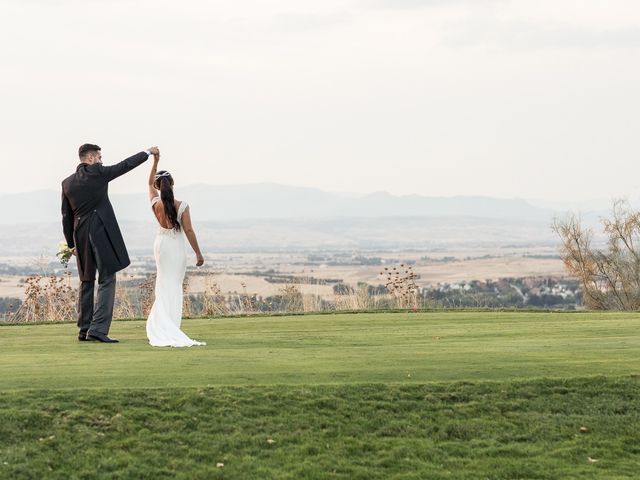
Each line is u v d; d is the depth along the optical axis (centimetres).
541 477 762
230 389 873
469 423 844
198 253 1259
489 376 952
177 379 916
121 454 756
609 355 1084
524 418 859
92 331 1247
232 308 1931
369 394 882
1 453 741
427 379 936
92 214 1255
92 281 1260
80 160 1270
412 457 783
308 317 1633
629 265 2631
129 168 1259
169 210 1230
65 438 770
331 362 1026
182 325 1496
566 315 1611
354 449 790
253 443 786
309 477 741
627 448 818
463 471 766
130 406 824
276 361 1034
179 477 732
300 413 838
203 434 793
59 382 898
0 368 980
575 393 911
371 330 1384
